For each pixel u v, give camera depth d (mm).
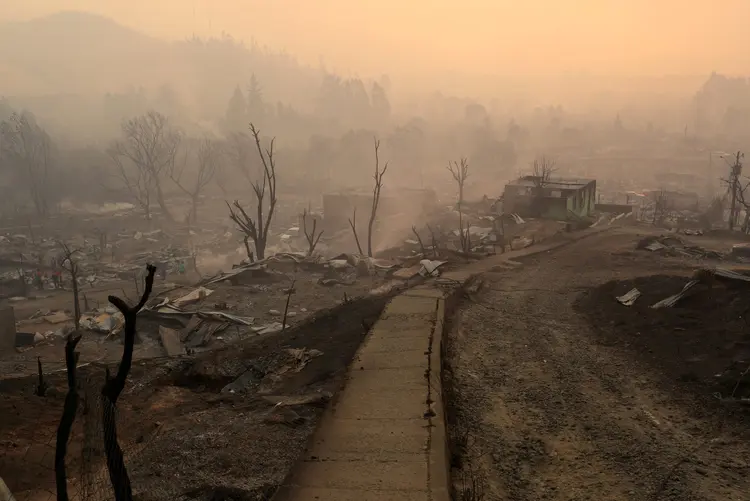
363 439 7703
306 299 25453
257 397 10859
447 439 8109
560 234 42312
